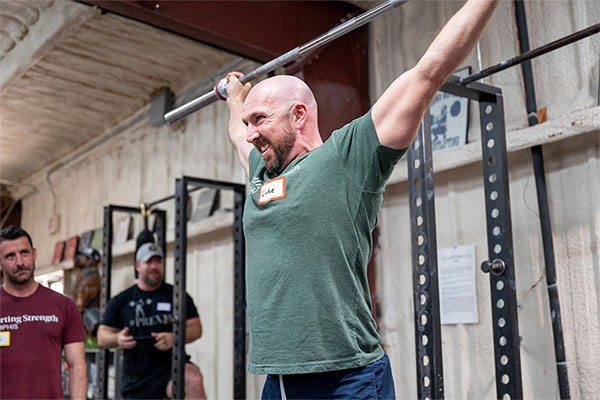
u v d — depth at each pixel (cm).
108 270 419
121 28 392
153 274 366
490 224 218
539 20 252
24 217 750
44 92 488
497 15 267
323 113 310
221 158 426
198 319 364
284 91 147
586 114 221
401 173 292
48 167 668
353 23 157
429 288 198
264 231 140
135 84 476
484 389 254
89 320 486
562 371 226
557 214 238
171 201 472
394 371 297
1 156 642
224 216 400
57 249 631
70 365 267
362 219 136
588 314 224
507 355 208
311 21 312
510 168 256
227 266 413
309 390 133
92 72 455
